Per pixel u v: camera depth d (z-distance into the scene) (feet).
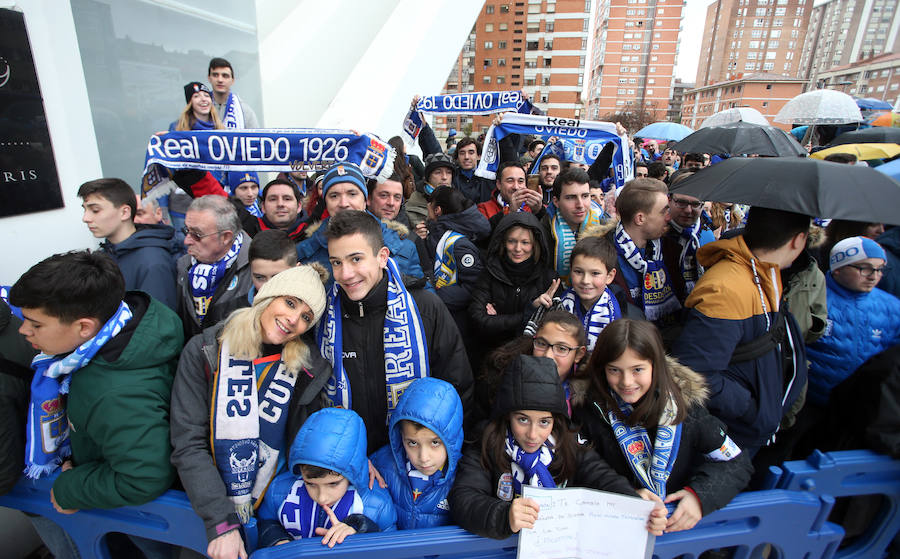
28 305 4.07
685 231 7.79
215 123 12.24
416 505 5.02
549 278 8.18
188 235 6.47
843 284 6.96
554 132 12.53
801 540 5.20
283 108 25.62
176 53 14.85
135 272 6.92
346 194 6.88
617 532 4.47
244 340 4.62
